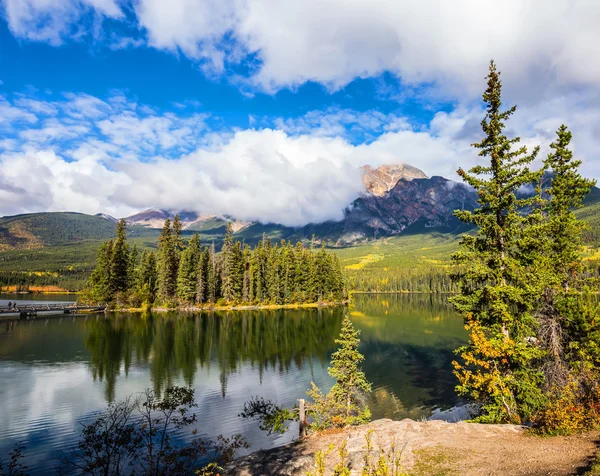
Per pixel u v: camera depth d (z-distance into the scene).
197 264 98.19
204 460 18.27
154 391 30.88
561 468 9.91
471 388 20.72
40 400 28.14
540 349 19.77
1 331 58.38
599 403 14.27
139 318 75.88
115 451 15.48
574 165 23.73
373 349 48.53
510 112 20.03
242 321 73.88
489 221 20.09
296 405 25.88
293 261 115.06
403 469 11.30
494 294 19.00
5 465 18.16
